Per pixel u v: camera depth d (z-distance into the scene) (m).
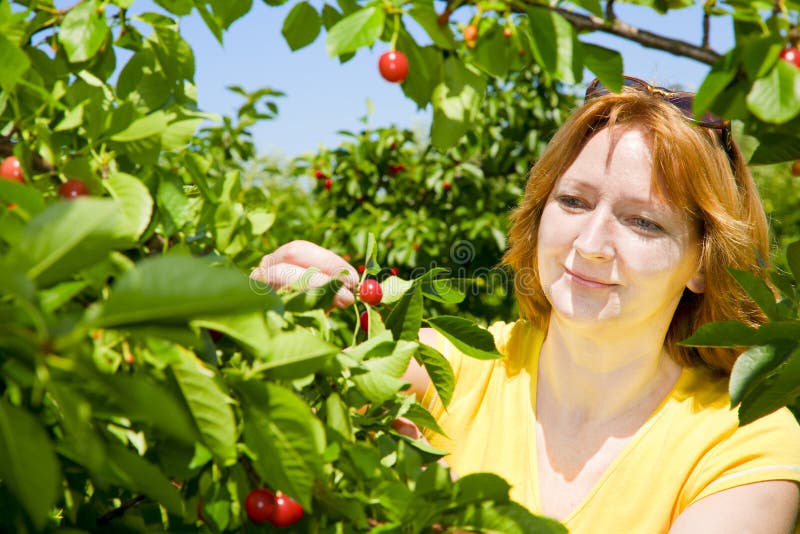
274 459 0.88
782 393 1.00
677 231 1.42
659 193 1.40
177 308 0.62
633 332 1.50
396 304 1.32
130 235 0.68
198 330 0.85
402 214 5.06
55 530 0.93
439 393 1.40
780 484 1.35
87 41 1.07
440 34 1.01
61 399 0.63
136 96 1.20
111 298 0.61
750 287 1.10
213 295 0.62
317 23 1.19
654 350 1.53
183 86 1.23
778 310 1.10
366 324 1.32
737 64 0.90
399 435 1.25
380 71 1.03
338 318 1.95
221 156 3.62
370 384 1.15
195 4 1.21
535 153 5.20
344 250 4.84
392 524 0.97
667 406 1.54
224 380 0.89
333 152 5.30
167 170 1.07
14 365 0.71
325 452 0.96
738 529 1.29
